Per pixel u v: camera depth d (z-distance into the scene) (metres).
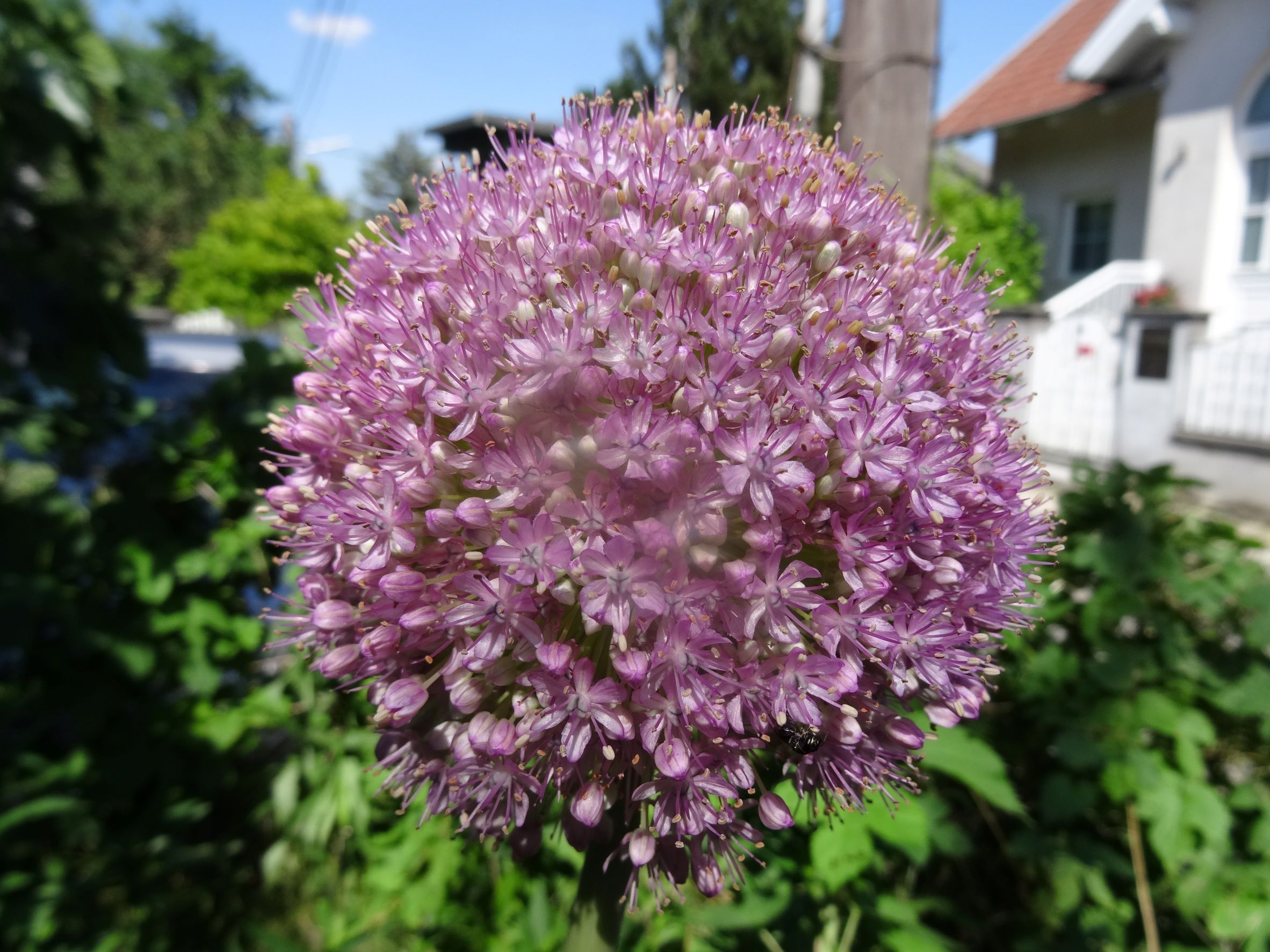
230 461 3.04
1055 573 2.45
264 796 3.39
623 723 1.20
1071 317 8.90
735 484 1.17
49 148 3.10
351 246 1.70
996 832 2.30
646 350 1.22
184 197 31.83
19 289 3.08
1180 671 2.26
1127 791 2.14
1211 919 2.10
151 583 2.91
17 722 3.24
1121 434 8.34
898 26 2.70
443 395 1.27
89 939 2.92
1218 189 9.38
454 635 1.29
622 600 1.18
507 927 2.39
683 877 1.36
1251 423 7.45
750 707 1.25
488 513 1.26
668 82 1.77
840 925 1.94
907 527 1.30
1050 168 12.24
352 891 3.00
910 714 1.62
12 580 2.73
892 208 1.62
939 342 1.42
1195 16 9.41
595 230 1.37
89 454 3.29
